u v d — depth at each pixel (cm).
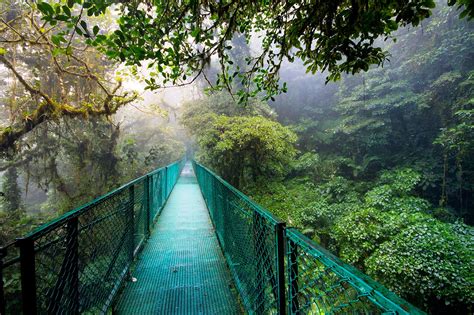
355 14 158
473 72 836
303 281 119
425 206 772
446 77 900
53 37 182
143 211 401
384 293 70
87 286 189
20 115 582
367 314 78
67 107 583
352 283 82
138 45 179
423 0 147
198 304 239
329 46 182
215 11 194
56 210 830
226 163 1020
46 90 652
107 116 664
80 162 797
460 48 923
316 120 1509
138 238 361
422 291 477
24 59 630
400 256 529
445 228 587
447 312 494
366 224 662
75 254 165
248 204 211
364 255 625
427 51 1024
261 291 178
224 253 341
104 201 210
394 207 763
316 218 849
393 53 1192
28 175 720
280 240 139
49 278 142
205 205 695
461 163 908
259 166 1002
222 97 1193
